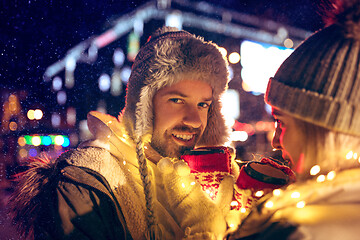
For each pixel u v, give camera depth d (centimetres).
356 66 80
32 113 739
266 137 930
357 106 78
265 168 128
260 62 901
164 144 156
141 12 785
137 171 148
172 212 140
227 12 845
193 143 158
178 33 158
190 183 139
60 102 838
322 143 82
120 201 136
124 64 868
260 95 951
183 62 146
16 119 705
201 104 158
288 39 864
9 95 697
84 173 135
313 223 70
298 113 85
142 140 152
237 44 896
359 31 82
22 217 136
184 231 132
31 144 690
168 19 782
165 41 150
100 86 868
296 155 90
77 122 848
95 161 140
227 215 132
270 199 86
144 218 140
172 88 149
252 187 126
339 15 88
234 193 139
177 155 158
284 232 72
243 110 952
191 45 149
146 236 134
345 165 81
